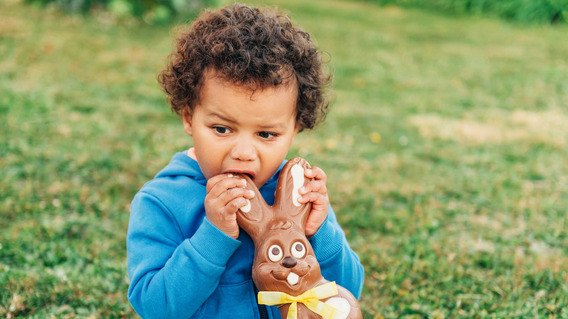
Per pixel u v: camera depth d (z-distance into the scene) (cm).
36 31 703
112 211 310
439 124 518
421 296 243
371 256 274
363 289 249
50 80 543
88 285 237
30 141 396
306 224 139
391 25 1088
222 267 132
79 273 249
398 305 236
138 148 397
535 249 295
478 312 231
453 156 436
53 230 282
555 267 267
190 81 135
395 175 391
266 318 143
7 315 217
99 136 418
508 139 486
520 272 262
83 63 611
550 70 773
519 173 407
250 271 143
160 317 133
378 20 1135
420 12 1295
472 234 311
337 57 773
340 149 435
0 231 279
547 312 231
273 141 134
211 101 130
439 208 342
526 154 448
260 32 135
